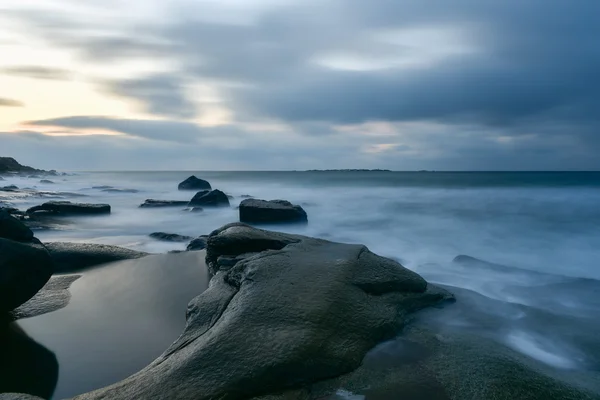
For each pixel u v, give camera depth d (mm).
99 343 5953
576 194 30969
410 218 21719
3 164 80062
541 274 10031
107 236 16453
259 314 5438
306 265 6934
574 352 5559
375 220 21328
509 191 34562
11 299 6680
